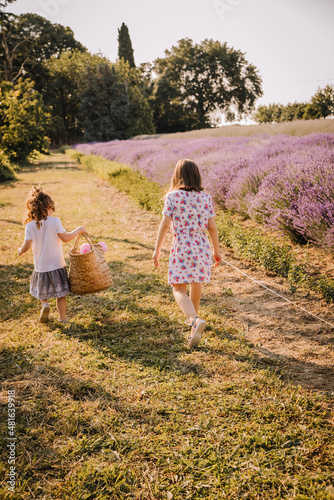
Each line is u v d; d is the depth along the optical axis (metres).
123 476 1.95
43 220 3.63
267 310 4.04
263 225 6.89
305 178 6.15
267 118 71.19
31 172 20.81
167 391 2.64
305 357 3.09
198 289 3.30
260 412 2.39
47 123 31.67
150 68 67.50
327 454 2.05
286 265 4.98
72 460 2.06
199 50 62.50
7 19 36.69
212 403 2.50
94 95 51.41
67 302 4.41
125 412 2.44
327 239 4.94
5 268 5.62
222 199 8.48
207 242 3.25
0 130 24.05
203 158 11.09
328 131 12.30
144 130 52.75
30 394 2.64
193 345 3.10
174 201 3.18
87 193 12.71
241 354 3.14
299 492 1.82
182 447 2.14
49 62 59.53
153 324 3.74
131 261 5.82
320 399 2.51
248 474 1.92
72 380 2.79
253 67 62.00
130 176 13.98
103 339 3.50
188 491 1.85
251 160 8.80
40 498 1.84
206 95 63.44
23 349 3.28
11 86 25.47
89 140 51.72
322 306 4.03
